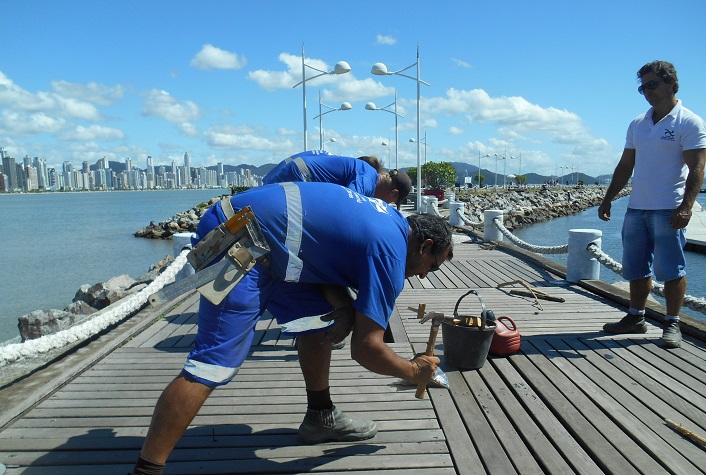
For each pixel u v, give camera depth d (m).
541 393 3.43
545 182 102.38
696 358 4.05
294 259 2.32
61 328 6.88
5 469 2.63
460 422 3.10
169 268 5.98
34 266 17.59
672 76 4.07
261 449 2.81
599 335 4.68
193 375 2.20
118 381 3.77
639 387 3.52
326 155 4.00
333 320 2.51
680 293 4.27
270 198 2.34
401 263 2.32
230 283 2.19
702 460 2.66
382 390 3.56
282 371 3.93
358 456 2.75
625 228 4.51
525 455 2.74
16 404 3.26
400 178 4.46
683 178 4.15
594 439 2.87
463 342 3.82
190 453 2.77
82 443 2.87
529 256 9.49
